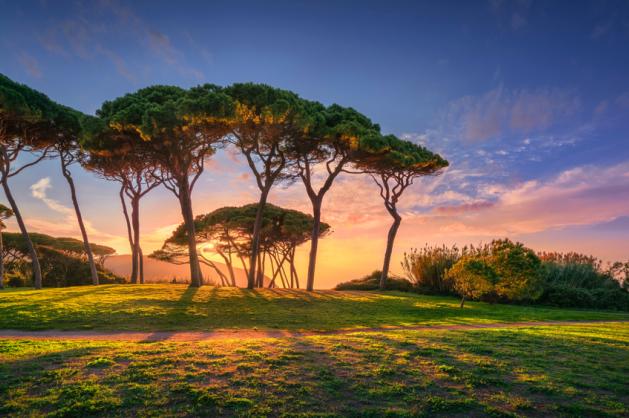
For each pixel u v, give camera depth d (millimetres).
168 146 24922
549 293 26172
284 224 39500
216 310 16906
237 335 12438
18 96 23547
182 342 9680
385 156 29953
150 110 22469
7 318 14289
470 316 18266
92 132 24797
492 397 6199
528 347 9125
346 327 14453
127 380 6492
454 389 6473
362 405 5875
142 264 36531
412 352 8414
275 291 25000
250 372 7008
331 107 30406
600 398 6230
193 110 22172
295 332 13305
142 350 8336
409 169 33031
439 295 29969
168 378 6594
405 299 24000
